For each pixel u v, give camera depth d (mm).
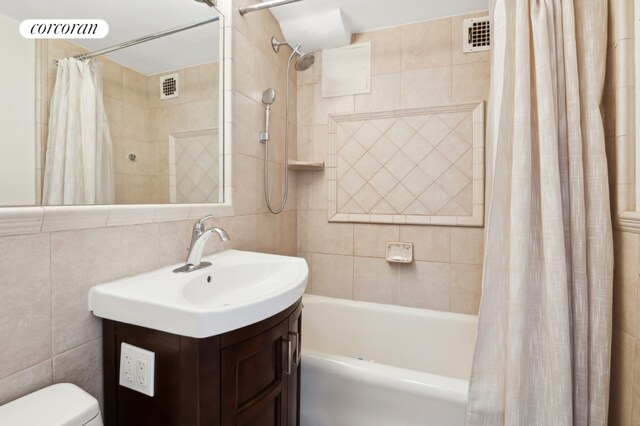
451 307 1855
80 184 826
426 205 1875
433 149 1850
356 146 2008
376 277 2000
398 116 1910
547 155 883
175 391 692
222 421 694
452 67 1800
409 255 1892
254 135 1610
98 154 878
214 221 1308
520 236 913
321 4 1701
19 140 685
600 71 892
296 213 2154
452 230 1839
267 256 1264
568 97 897
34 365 690
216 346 680
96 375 823
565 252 900
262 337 784
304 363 1246
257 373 786
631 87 847
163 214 1038
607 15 923
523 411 907
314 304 1931
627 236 853
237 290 1095
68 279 757
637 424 813
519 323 907
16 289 654
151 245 1003
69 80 798
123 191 960
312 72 2088
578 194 885
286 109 1880
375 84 1952
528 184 914
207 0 1277
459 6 1718
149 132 1051
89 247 807
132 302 735
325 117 2068
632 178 854
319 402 1235
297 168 2059
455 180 1814
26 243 667
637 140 839
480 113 1744
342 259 2072
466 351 1641
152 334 721
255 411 774
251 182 1589
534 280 936
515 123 937
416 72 1867
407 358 1752
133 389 748
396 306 1839
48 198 744
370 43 1957
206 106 1304
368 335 1835
